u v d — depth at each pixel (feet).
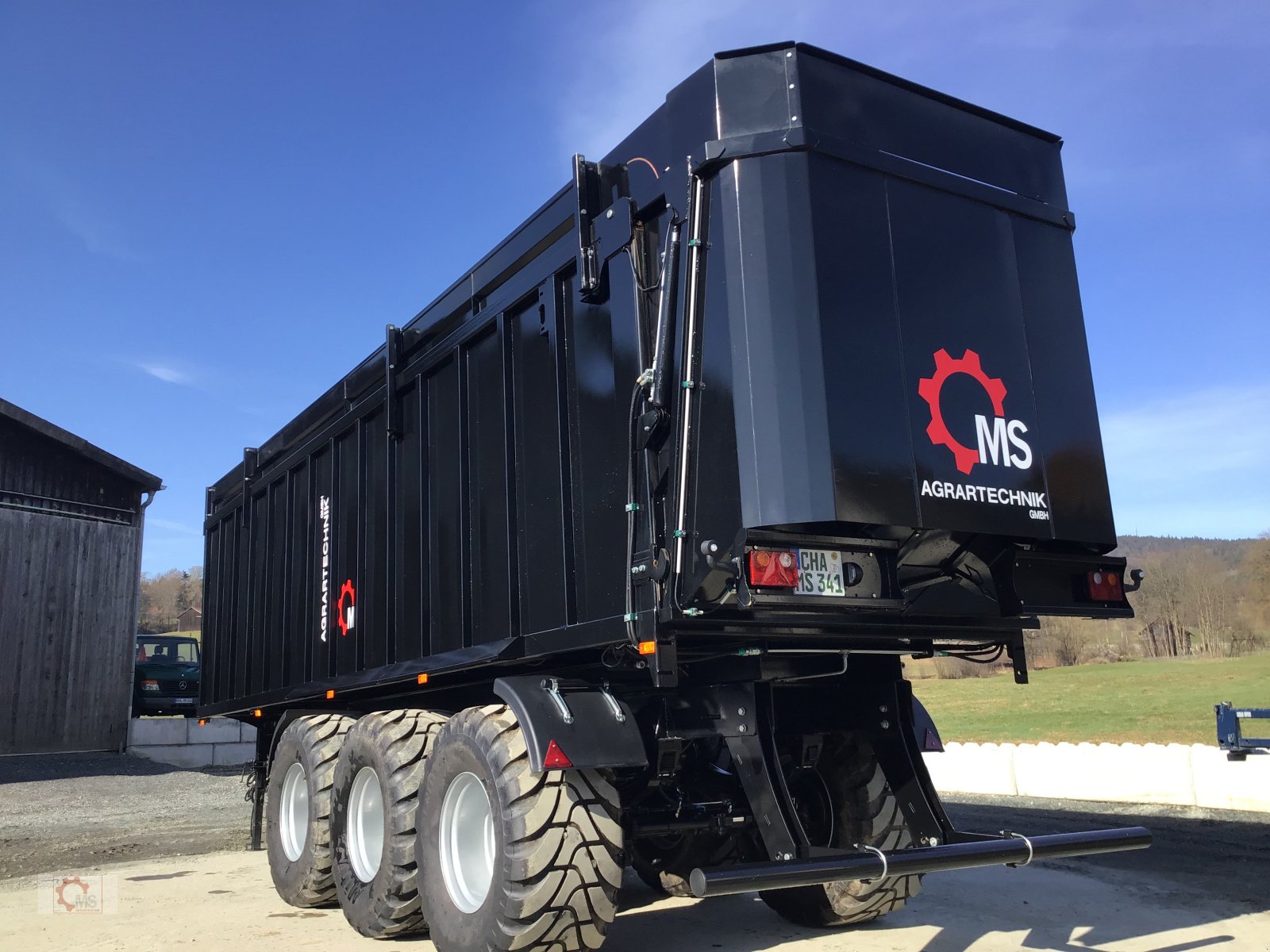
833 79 11.46
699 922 15.85
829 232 10.87
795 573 10.10
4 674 50.55
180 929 16.33
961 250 12.00
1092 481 12.43
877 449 10.53
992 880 19.22
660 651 10.69
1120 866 20.48
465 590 14.90
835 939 14.53
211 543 29.09
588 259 12.60
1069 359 12.69
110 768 46.73
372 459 18.72
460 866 12.90
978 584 12.14
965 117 12.65
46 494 53.16
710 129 11.20
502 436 14.39
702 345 10.89
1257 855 21.11
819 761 15.08
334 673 19.57
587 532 12.35
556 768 11.25
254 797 26.23
